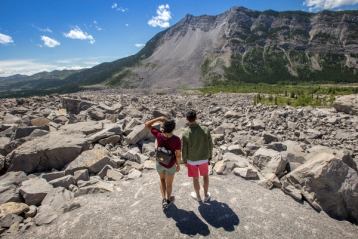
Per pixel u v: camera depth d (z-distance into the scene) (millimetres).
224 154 14812
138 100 48500
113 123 20844
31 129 18219
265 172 12648
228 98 66000
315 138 20531
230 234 8492
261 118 27844
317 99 55594
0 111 29984
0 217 9516
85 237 8492
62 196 10672
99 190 11016
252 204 10055
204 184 10039
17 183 12352
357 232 9430
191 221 9016
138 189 11141
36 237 8672
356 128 22844
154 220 9070
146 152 15797
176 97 62750
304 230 8930
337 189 10273
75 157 14234
